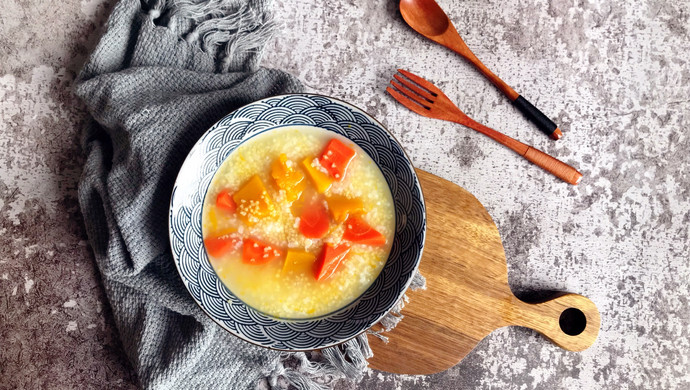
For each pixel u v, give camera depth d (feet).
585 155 2.09
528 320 1.98
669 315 2.09
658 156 2.09
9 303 1.95
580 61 2.09
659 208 2.09
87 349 1.96
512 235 2.08
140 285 1.85
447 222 1.97
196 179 1.78
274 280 1.80
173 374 1.83
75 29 1.98
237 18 1.93
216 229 1.81
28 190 1.96
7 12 1.97
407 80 2.05
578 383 2.08
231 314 1.78
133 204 1.80
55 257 1.96
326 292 1.80
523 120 2.08
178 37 1.92
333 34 2.06
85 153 1.94
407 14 2.05
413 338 1.96
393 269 1.81
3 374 1.95
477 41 2.08
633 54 2.09
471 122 2.03
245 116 1.77
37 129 1.97
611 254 2.09
